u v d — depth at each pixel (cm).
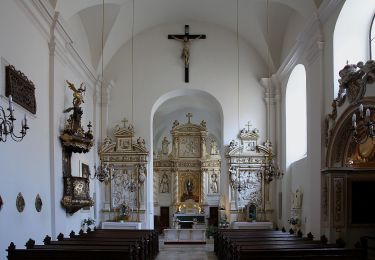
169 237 2261
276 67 2114
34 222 1262
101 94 2161
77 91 1570
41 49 1367
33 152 1271
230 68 2192
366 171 1347
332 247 1170
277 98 2094
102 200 2109
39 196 1309
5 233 1061
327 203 1369
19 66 1187
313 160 1532
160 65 2195
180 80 2184
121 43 2186
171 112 3228
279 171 1975
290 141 1962
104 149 2112
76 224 1714
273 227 2088
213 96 2177
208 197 3000
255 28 2056
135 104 2173
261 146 2114
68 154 1573
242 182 2116
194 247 2128
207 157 3023
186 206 2984
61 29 1459
